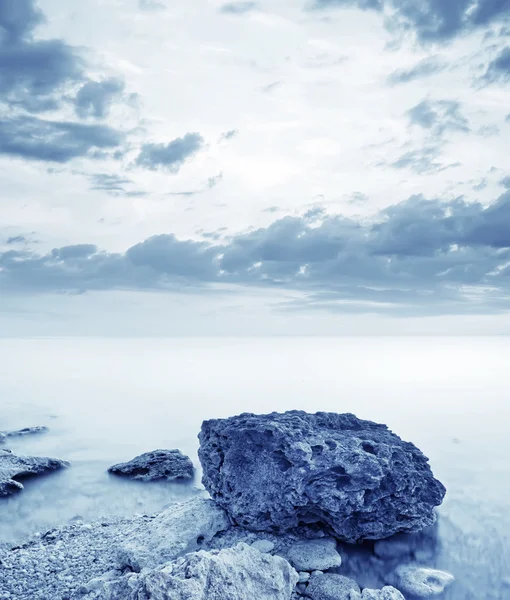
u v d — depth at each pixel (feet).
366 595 31.99
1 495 55.16
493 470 63.82
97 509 51.67
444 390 132.67
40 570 35.06
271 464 40.81
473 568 38.50
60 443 81.25
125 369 197.67
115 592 28.35
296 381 152.66
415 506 42.47
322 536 41.57
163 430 90.38
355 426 50.65
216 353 312.29
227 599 27.68
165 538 37.24
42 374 180.14
